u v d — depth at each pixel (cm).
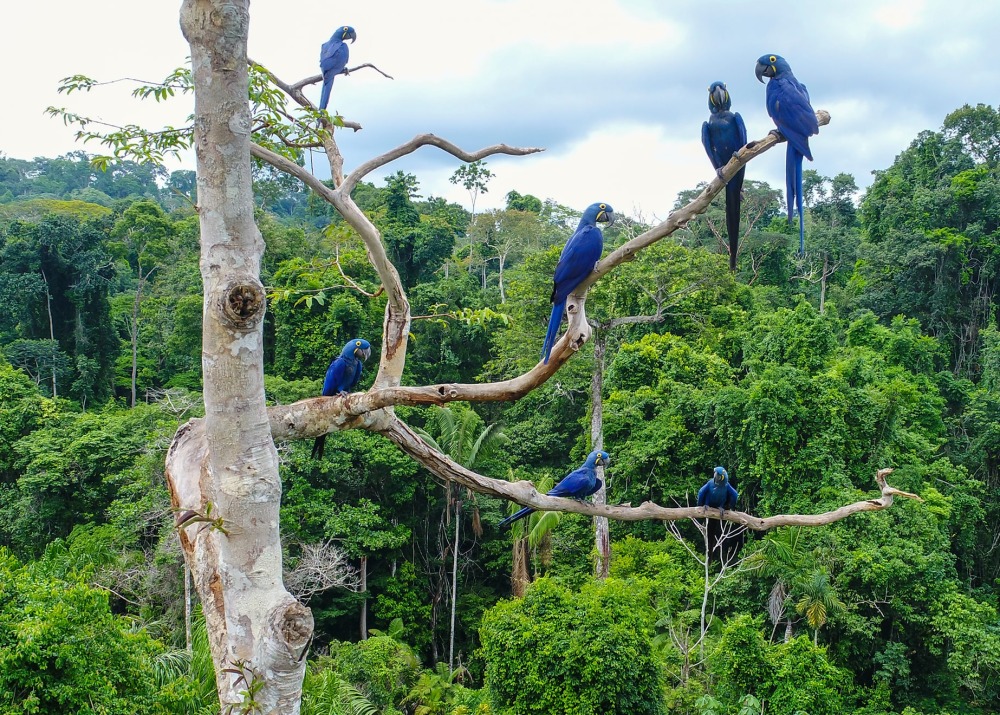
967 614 2038
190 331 3984
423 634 2792
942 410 3406
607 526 2711
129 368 4278
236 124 560
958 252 4284
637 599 2070
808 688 1692
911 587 2088
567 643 1616
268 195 4644
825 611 1986
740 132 809
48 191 10050
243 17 559
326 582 2422
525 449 3256
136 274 5072
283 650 545
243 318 556
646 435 2772
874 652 2112
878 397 2542
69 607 1115
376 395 680
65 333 4003
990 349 3616
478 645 2822
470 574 3052
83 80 688
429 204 6209
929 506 2412
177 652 1380
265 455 570
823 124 746
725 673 1741
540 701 1602
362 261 3500
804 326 2808
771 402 2388
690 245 5125
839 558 2117
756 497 2689
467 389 682
